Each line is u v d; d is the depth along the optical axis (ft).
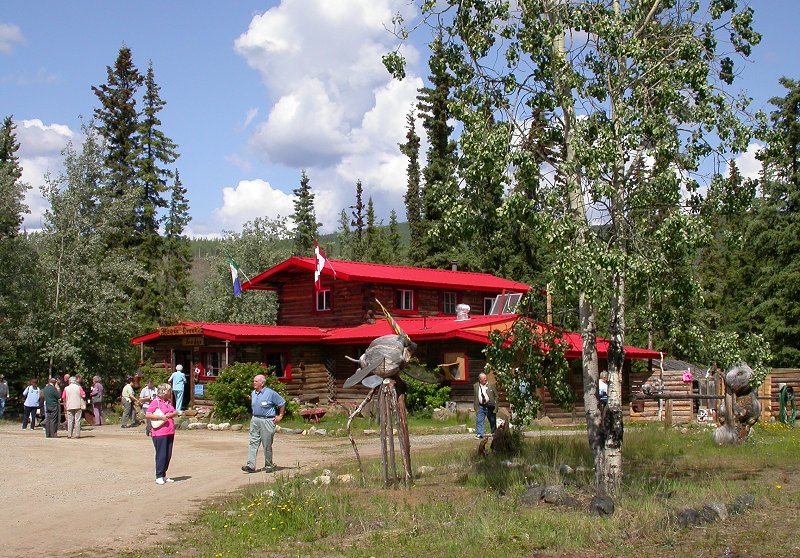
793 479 43.62
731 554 27.81
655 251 36.50
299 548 32.24
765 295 130.00
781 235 122.21
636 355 101.24
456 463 53.26
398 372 45.96
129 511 40.93
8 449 69.26
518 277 153.28
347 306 113.70
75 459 62.75
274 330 108.06
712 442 61.77
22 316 109.19
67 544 33.68
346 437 79.61
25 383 114.01
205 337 107.24
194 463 60.23
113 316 113.09
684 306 40.47
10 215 110.32
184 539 34.50
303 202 249.75
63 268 111.14
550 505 37.91
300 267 116.67
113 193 119.75
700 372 113.09
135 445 73.51
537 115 40.32
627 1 39.68
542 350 45.52
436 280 117.70
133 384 113.50
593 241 35.09
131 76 196.03
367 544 32.24
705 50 38.40
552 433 76.69
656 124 37.04
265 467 55.06
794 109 116.98
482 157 36.76
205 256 169.17
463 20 41.42
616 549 29.43
